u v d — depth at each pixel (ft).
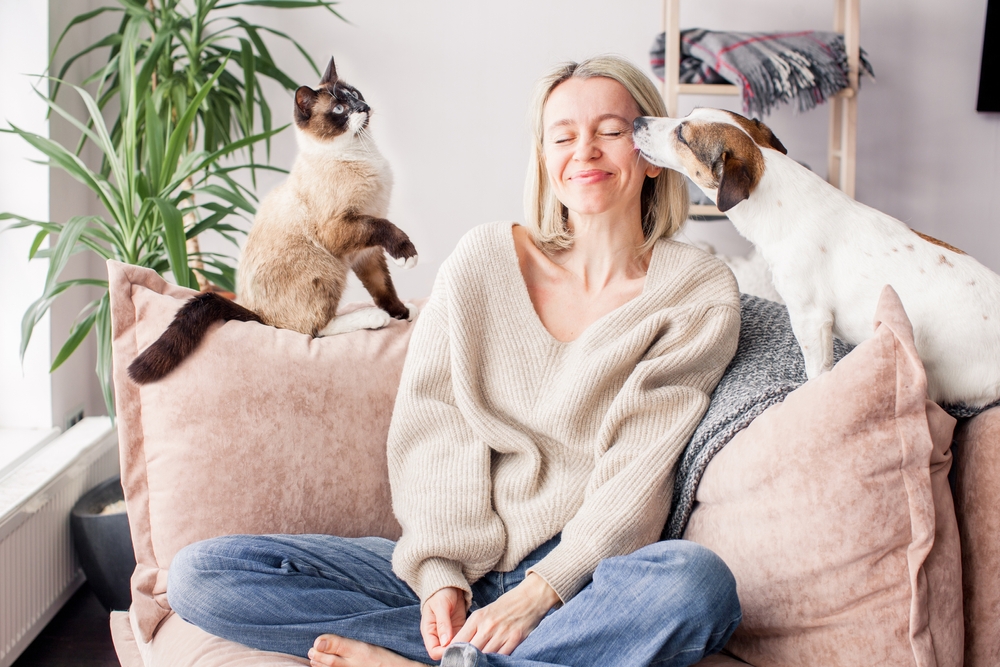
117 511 6.58
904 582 3.47
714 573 3.47
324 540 4.21
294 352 4.81
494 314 4.54
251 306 5.21
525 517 4.23
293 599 3.77
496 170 9.41
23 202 7.50
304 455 4.60
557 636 3.45
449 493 4.21
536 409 4.38
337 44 9.11
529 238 4.87
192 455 4.49
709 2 9.24
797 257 4.25
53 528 6.56
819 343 4.22
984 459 3.70
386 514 4.76
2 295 7.52
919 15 9.41
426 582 3.99
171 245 5.79
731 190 4.16
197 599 3.74
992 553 3.66
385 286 5.58
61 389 7.82
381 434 4.81
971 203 9.79
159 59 7.61
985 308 3.96
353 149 5.36
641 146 4.44
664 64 8.55
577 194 4.47
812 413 3.62
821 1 9.23
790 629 3.72
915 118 9.61
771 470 3.70
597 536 3.94
